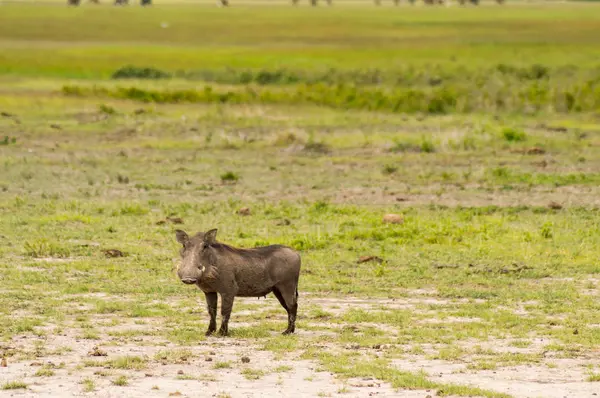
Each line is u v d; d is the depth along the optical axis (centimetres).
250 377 2612
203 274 3061
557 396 2436
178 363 2780
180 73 17162
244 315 3562
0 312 3481
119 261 4575
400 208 6331
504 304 3809
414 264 4606
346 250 4956
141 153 8806
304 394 2423
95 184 7219
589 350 3025
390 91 13850
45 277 4147
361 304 3800
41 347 2950
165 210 6131
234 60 19450
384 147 9038
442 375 2678
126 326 3316
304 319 3506
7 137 9175
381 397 2402
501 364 2822
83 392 2411
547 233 5278
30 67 17262
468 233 5391
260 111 11488
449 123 10731
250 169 8000
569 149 8888
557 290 4056
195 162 8331
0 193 6744
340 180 7481
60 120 10719
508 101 12056
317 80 15875
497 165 8144
